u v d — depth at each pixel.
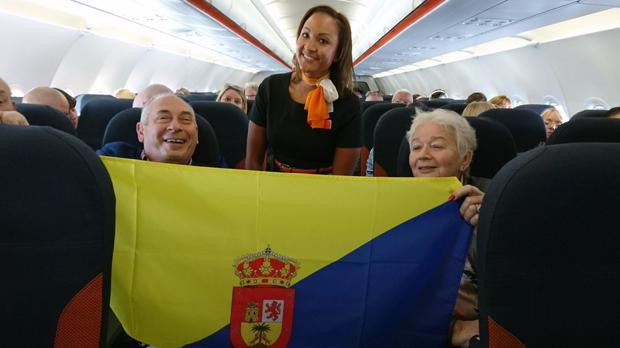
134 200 1.22
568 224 0.81
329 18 2.15
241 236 1.23
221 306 1.23
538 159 0.82
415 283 1.26
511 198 0.81
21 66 5.96
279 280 1.24
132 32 8.16
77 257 0.87
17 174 0.83
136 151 2.27
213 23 6.33
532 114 3.68
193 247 1.23
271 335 1.25
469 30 6.51
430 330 1.28
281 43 13.97
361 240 1.25
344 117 2.29
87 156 0.88
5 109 2.55
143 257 1.23
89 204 0.86
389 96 12.31
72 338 0.89
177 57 11.71
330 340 1.26
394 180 1.26
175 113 2.05
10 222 0.83
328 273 1.25
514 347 0.85
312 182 1.25
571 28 6.33
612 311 0.83
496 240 0.82
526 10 4.98
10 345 0.86
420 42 8.24
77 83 7.76
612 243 0.81
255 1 7.96
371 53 11.33
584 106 7.44
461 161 1.77
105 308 0.91
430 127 1.74
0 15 4.83
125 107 4.00
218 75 18.20
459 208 1.27
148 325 1.24
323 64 2.18
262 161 2.54
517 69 8.97
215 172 1.23
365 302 1.26
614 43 5.75
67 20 6.00
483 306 0.86
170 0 4.82
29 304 0.86
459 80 13.27
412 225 1.27
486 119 2.45
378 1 7.96
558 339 0.84
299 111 2.27
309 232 1.24
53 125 2.63
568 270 0.82
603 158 0.81
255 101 2.43
